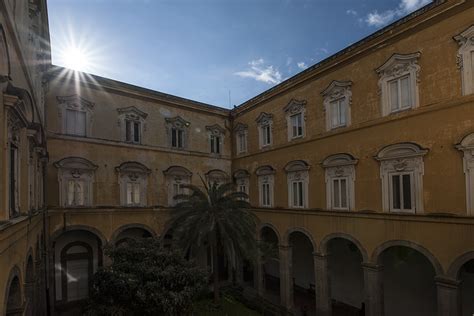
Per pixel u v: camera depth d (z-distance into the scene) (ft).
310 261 85.76
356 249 72.23
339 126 61.52
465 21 43.04
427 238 46.01
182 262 49.39
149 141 78.74
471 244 41.11
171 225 73.15
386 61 52.65
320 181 64.80
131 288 42.88
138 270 45.21
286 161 74.28
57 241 68.28
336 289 77.51
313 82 67.87
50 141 63.82
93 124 69.97
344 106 60.75
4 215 21.29
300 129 71.51
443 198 44.57
